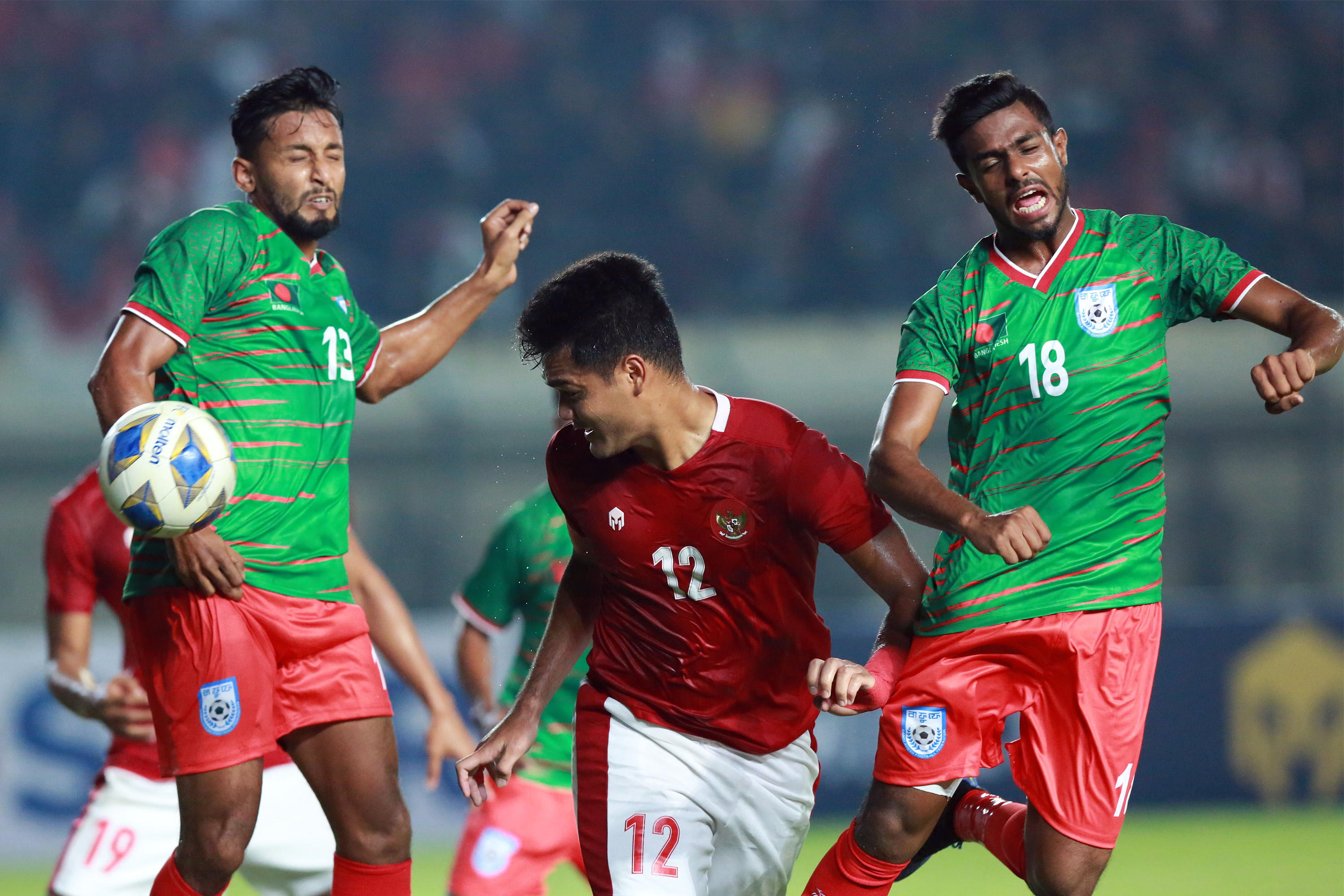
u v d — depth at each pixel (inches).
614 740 479.5
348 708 498.3
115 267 2278.5
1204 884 989.8
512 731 497.0
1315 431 1731.1
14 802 1187.9
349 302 533.3
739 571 457.4
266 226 498.9
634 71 2564.0
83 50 2484.0
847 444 1913.1
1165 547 1733.5
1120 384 503.2
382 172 2442.2
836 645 1341.0
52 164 2378.2
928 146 2422.5
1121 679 505.4
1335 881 995.3
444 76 2546.8
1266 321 501.4
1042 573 504.7
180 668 472.1
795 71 2539.4
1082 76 2458.2
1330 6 2509.8
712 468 446.3
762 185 2421.3
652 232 2395.4
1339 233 2349.9
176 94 2480.3
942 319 513.0
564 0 2645.2
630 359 428.1
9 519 1720.0
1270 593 1718.8
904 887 1005.2
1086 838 509.4
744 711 478.0
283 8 2588.6
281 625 484.7
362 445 1722.4
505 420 1763.0
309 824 616.4
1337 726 1380.4
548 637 511.8
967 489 514.6
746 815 483.5
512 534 695.1
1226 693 1368.1
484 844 633.0
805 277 2303.2
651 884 466.3
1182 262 509.0
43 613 1702.8
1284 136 2425.0
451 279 2338.8
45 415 1796.3
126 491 440.5
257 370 485.7
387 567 1712.6
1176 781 1357.0
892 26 2561.5
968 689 512.1
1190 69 2461.9
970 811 565.9
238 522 478.3
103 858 601.9
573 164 2476.6
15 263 2265.0
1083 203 2357.3
